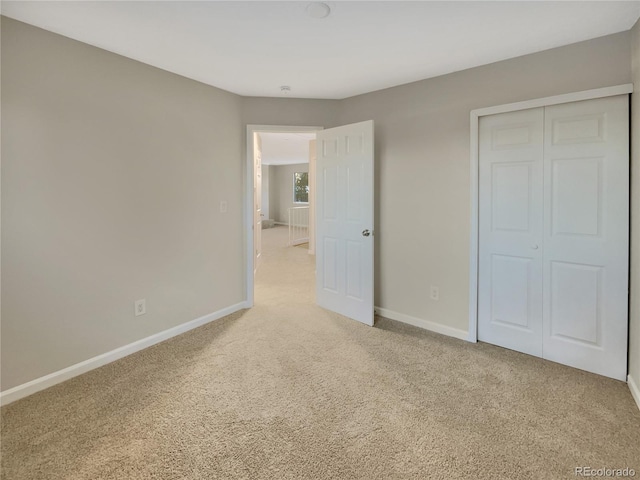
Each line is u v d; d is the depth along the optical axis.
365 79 3.05
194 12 1.95
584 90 2.32
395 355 2.67
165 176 2.90
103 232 2.50
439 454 1.64
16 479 1.49
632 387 2.14
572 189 2.41
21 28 2.04
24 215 2.10
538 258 2.58
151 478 1.50
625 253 2.24
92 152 2.41
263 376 2.36
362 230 3.30
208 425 1.85
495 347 2.80
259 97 3.57
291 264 6.34
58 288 2.28
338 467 1.56
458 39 2.29
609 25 2.12
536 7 1.91
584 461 1.59
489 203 2.78
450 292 3.02
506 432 1.79
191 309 3.19
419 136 3.12
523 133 2.59
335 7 1.90
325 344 2.88
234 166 3.54
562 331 2.51
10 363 2.08
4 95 2.00
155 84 2.78
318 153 3.70
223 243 3.48
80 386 2.23
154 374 2.39
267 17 2.01
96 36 2.24
